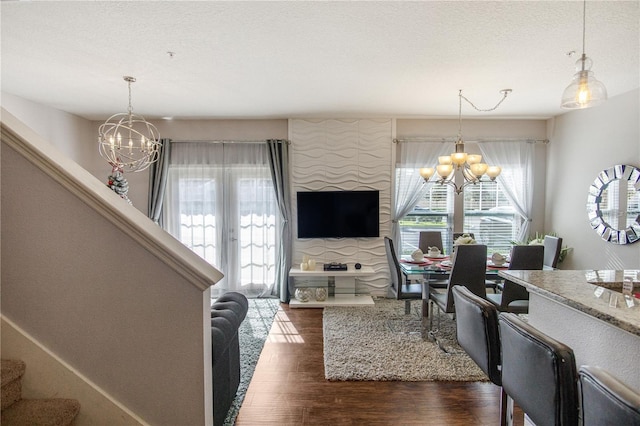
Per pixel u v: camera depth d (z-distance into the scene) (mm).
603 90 1854
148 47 2570
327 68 3006
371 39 2445
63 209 1395
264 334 3715
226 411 2178
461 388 2643
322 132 5031
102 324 1427
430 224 5180
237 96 3879
